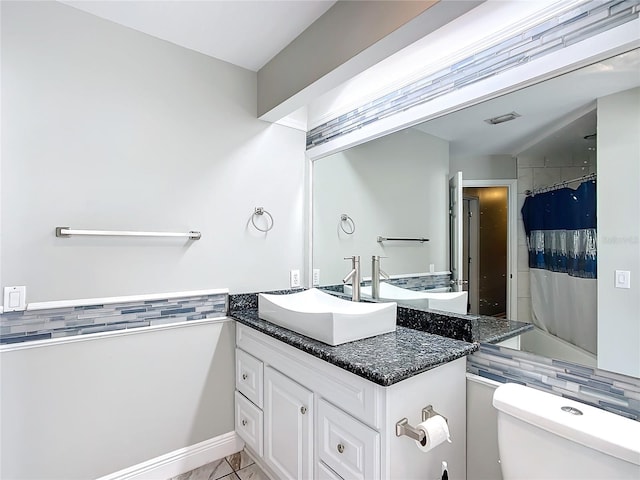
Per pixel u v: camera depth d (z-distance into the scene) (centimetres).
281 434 164
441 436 113
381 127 184
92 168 163
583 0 109
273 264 225
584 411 103
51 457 154
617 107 105
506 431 112
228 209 206
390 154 185
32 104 149
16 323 146
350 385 126
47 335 153
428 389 128
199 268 195
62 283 156
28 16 148
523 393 116
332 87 174
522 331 131
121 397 171
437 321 159
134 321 174
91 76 163
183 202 190
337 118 215
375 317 156
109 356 168
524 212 131
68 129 157
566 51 112
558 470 99
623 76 103
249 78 214
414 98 166
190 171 192
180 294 188
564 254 119
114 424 169
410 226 175
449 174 155
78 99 160
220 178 203
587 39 108
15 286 145
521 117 129
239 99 211
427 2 116
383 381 108
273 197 225
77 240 159
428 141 165
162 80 183
